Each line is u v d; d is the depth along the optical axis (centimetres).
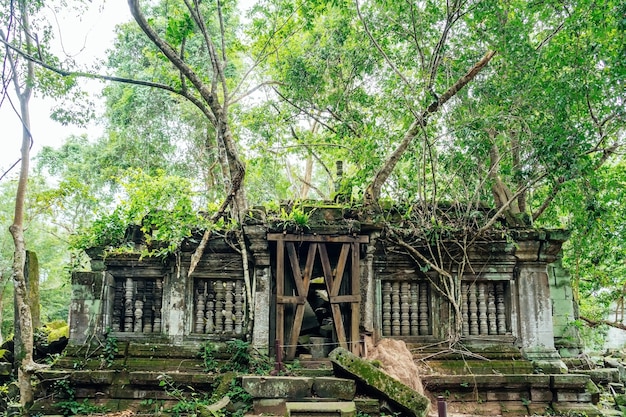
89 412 859
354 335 910
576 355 1055
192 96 1091
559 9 1070
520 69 1040
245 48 1339
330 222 944
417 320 995
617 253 1345
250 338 937
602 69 1058
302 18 1385
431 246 1004
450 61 1152
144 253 961
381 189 1103
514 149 1121
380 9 1276
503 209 1010
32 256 1272
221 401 766
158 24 1872
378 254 999
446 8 1121
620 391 1070
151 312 980
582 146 969
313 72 1357
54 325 1284
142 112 1898
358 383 785
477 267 1002
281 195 1856
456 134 1091
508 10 1102
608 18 918
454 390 911
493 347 973
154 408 866
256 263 959
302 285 920
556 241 997
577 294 1350
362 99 1353
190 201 1000
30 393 914
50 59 1105
